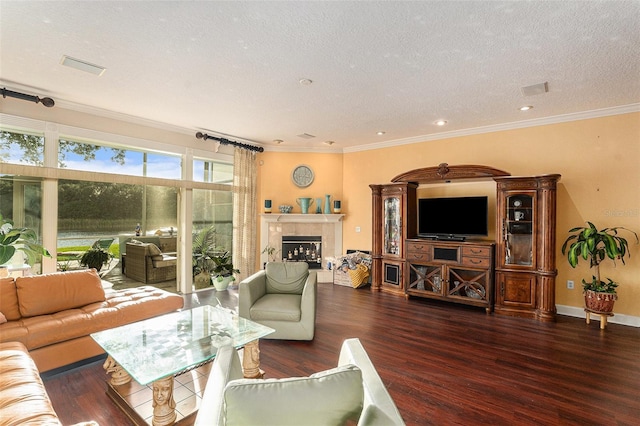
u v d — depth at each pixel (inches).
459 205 187.2
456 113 162.9
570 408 85.7
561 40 94.2
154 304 124.8
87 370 104.9
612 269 154.1
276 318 128.0
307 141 227.1
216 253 217.5
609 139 153.9
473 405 86.8
